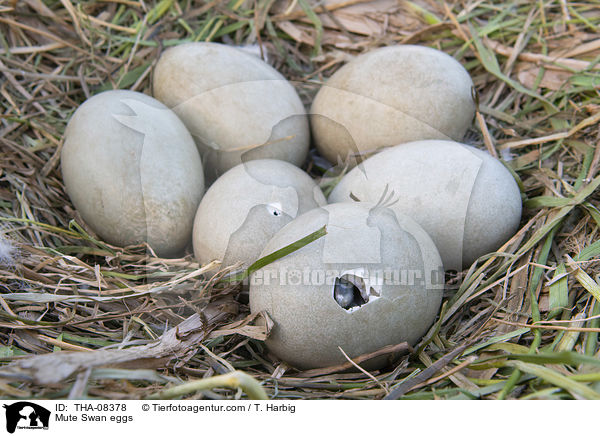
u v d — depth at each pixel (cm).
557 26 76
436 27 77
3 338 60
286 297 57
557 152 70
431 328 60
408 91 67
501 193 63
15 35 75
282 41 79
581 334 58
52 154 71
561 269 61
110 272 63
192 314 61
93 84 75
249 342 61
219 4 79
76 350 59
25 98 73
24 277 63
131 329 61
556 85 74
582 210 65
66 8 77
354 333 57
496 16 77
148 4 79
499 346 58
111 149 63
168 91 68
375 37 78
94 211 64
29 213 67
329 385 58
